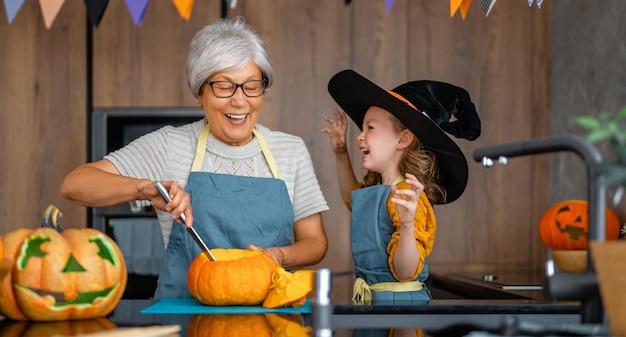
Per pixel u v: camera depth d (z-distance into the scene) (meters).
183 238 1.62
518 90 3.30
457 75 3.31
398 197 1.54
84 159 3.30
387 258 1.67
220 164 1.71
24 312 1.06
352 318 1.16
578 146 0.85
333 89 1.98
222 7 3.31
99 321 1.08
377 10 3.31
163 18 3.31
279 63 3.31
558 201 3.19
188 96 3.30
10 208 3.28
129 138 3.29
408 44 3.31
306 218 1.80
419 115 1.68
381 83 3.31
